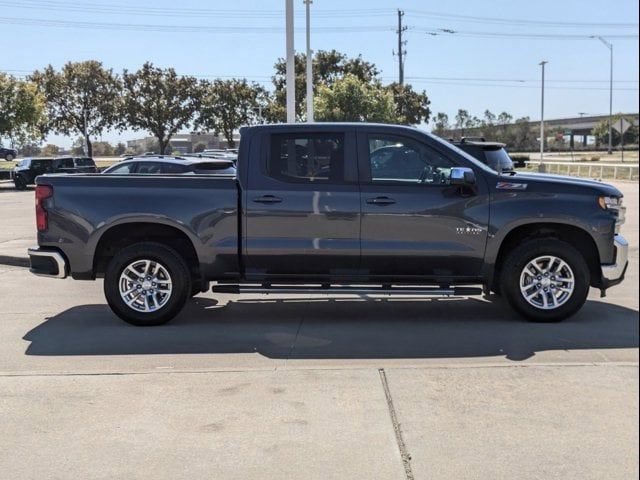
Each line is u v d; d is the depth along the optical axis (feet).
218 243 21.43
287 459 12.21
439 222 21.18
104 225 21.35
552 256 21.53
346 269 21.53
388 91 172.96
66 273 21.74
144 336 20.79
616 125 125.59
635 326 21.66
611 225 21.42
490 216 21.18
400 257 21.30
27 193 100.17
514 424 13.56
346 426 13.56
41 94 138.82
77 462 12.16
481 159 35.50
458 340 20.10
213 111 188.75
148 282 21.86
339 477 11.55
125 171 44.96
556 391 15.33
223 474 11.69
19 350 19.24
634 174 110.22
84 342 20.08
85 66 183.52
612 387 15.55
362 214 21.13
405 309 24.49
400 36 188.65
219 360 18.19
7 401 15.02
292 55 48.55
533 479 11.40
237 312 24.09
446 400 14.84
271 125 21.63
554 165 142.31
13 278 31.24
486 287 22.11
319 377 16.48
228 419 13.97
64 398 15.19
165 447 12.73
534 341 19.89
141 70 183.93
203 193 21.34
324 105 138.00
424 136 21.57
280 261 21.48
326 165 21.44
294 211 21.21
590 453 12.28
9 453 12.51
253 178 21.36
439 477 11.51
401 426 13.53
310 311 24.23
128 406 14.70
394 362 17.92
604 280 21.66
